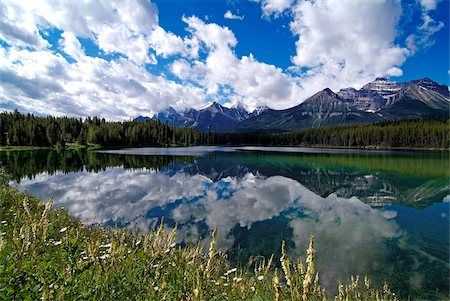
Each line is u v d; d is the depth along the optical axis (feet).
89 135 485.56
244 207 92.73
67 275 14.92
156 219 75.97
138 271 17.92
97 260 17.78
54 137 437.58
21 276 14.17
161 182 135.44
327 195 116.88
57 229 31.65
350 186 139.44
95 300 14.65
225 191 118.83
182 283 17.29
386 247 61.21
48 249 19.76
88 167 191.21
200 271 18.28
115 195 103.86
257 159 284.00
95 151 372.17
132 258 19.06
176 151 399.44
